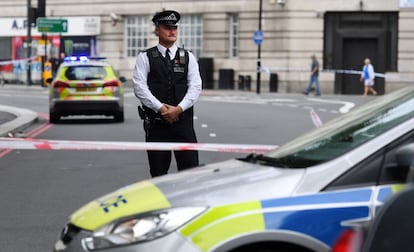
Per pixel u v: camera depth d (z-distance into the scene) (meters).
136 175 18.05
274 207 6.53
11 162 20.62
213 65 64.75
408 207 4.27
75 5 71.06
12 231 12.30
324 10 61.00
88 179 17.53
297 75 61.56
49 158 21.39
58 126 31.11
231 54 65.19
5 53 75.06
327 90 61.16
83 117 36.62
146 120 11.50
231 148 15.16
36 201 14.84
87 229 6.99
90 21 70.44
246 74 63.59
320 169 6.79
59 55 68.88
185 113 11.47
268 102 47.22
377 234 4.32
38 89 63.97
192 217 6.57
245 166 7.78
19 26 74.38
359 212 6.49
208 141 24.75
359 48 61.31
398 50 60.19
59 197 15.25
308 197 6.59
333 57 61.53
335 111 39.00
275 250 6.51
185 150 11.48
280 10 61.78
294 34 61.53
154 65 11.30
